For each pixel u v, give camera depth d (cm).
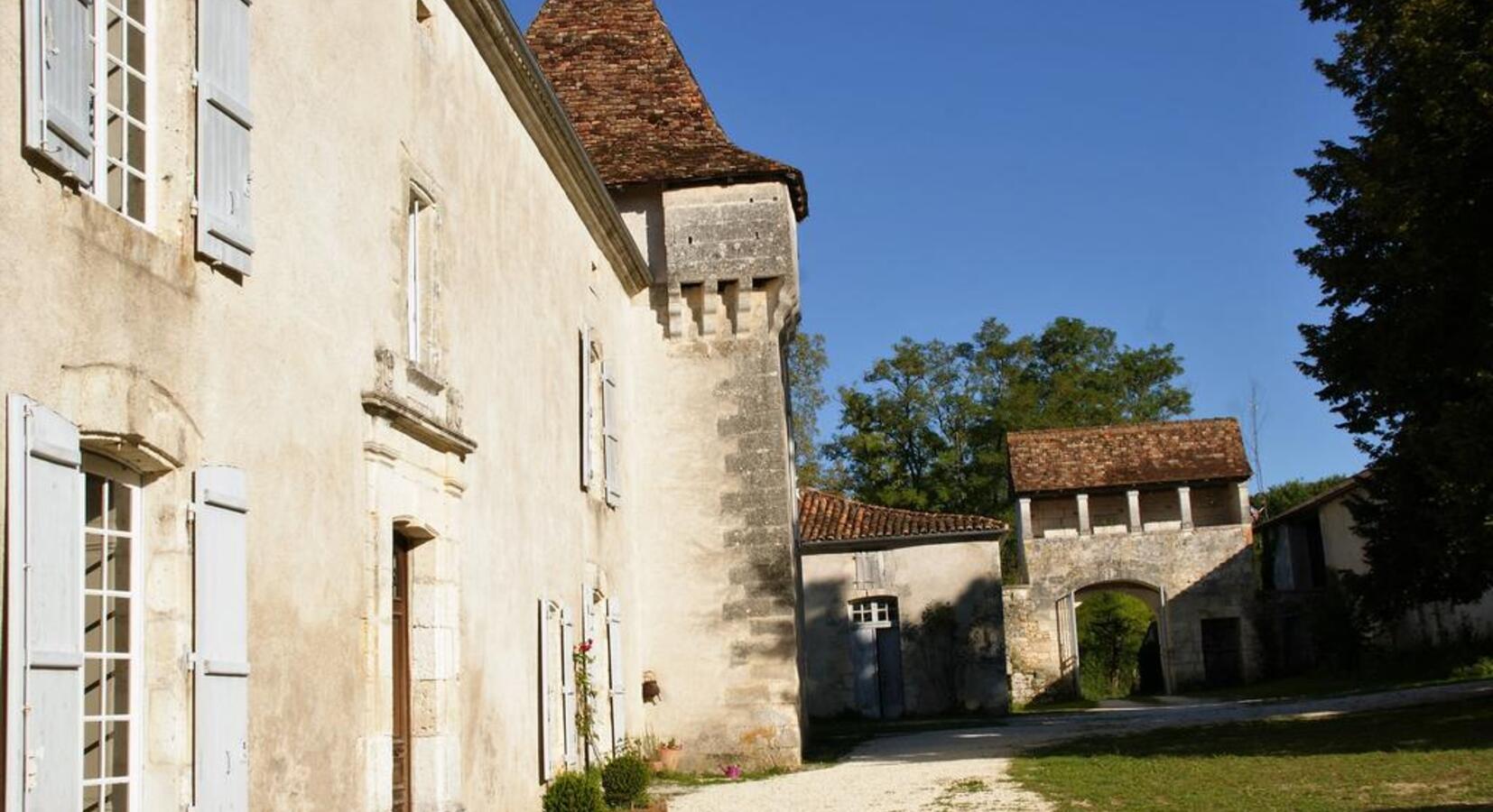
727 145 1977
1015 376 5953
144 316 612
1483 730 1703
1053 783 1435
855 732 2636
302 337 783
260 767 703
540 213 1370
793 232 2000
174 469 632
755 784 1644
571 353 1487
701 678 1855
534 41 2162
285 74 783
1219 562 3816
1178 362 6106
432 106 1050
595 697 1515
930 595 3262
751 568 1870
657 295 1927
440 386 1011
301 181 795
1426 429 1739
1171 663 3778
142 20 662
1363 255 1944
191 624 628
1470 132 1583
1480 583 2177
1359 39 1870
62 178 554
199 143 660
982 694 3209
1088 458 3969
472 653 1065
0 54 516
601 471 1628
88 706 616
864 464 5588
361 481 860
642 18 2175
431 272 1034
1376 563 2280
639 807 1348
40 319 536
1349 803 1205
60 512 531
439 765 963
